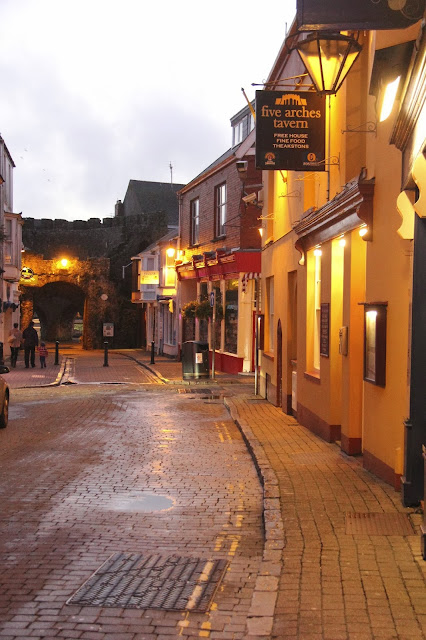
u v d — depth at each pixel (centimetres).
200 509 716
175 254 3394
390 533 581
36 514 691
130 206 5878
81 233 5475
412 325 624
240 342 2433
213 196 2788
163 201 5684
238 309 2438
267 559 525
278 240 1521
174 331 3609
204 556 571
